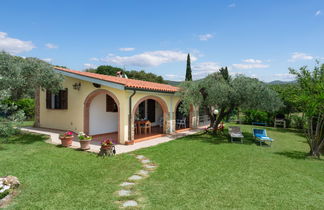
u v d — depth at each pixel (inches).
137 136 458.3
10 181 171.0
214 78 472.4
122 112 380.8
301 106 347.9
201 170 236.5
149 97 440.5
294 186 198.4
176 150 337.1
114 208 146.3
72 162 252.1
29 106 745.0
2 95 283.4
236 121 842.8
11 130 307.1
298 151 367.2
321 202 165.8
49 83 381.4
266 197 171.3
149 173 224.8
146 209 146.0
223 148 361.7
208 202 158.9
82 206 148.0
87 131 449.7
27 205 147.2
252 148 372.5
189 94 449.1
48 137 406.0
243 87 423.2
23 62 358.6
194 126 644.1
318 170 257.0
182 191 178.4
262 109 443.8
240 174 227.1
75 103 465.4
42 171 215.6
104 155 286.5
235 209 149.4
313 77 332.2
